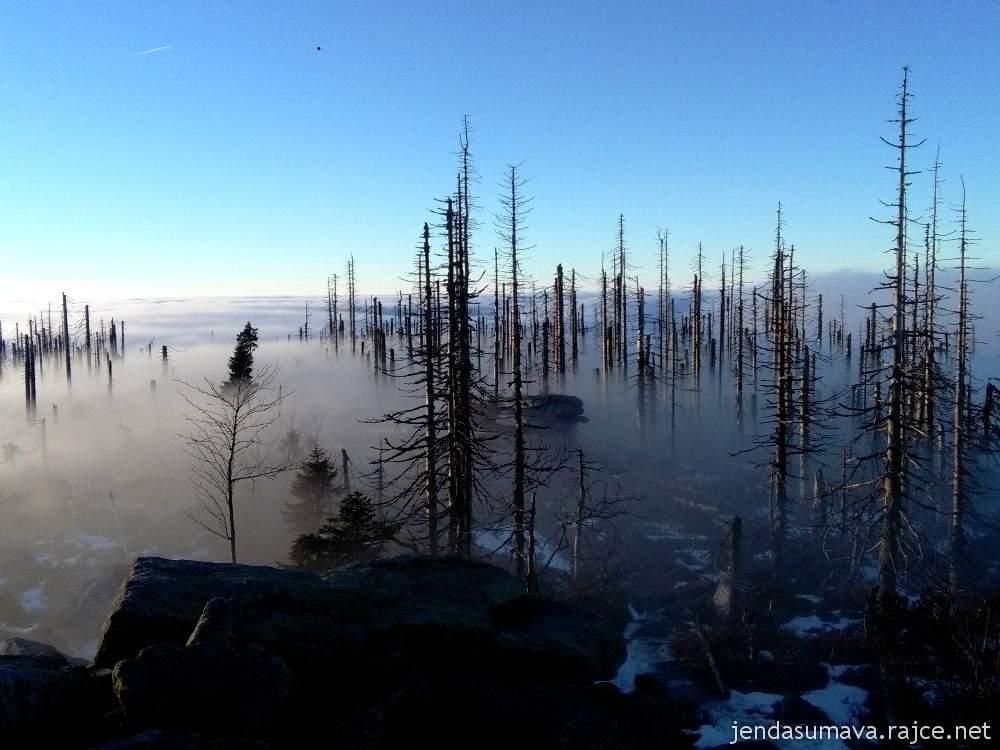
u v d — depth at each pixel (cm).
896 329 2167
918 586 2547
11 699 928
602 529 3328
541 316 7494
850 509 3069
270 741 962
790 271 3700
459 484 2541
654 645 2141
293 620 1188
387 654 1247
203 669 998
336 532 2436
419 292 2808
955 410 3097
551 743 1292
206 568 1389
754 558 2936
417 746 1162
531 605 1700
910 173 2066
